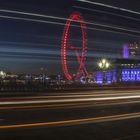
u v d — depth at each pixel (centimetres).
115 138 1339
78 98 3512
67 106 2633
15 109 2305
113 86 6856
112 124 1670
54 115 2000
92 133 1404
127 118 1933
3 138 1215
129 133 1452
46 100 3125
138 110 2414
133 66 11506
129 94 4431
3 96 3525
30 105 2622
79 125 1597
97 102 3156
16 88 4600
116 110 2394
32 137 1262
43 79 7494
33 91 4653
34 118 1831
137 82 7575
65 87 5862
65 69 9844
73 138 1287
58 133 1364
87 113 2156
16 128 1453
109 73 10338
